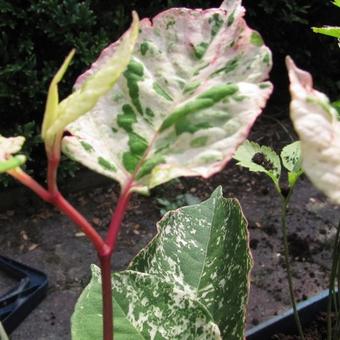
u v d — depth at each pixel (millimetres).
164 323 263
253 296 718
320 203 892
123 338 261
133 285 274
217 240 330
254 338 511
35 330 678
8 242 825
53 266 779
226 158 186
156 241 334
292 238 813
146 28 220
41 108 895
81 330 266
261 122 1101
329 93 1159
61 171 878
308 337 522
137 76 214
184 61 216
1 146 191
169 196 917
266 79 196
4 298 677
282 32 1086
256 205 896
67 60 168
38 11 832
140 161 202
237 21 212
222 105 194
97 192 934
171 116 201
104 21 924
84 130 206
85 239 827
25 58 863
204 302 305
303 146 154
